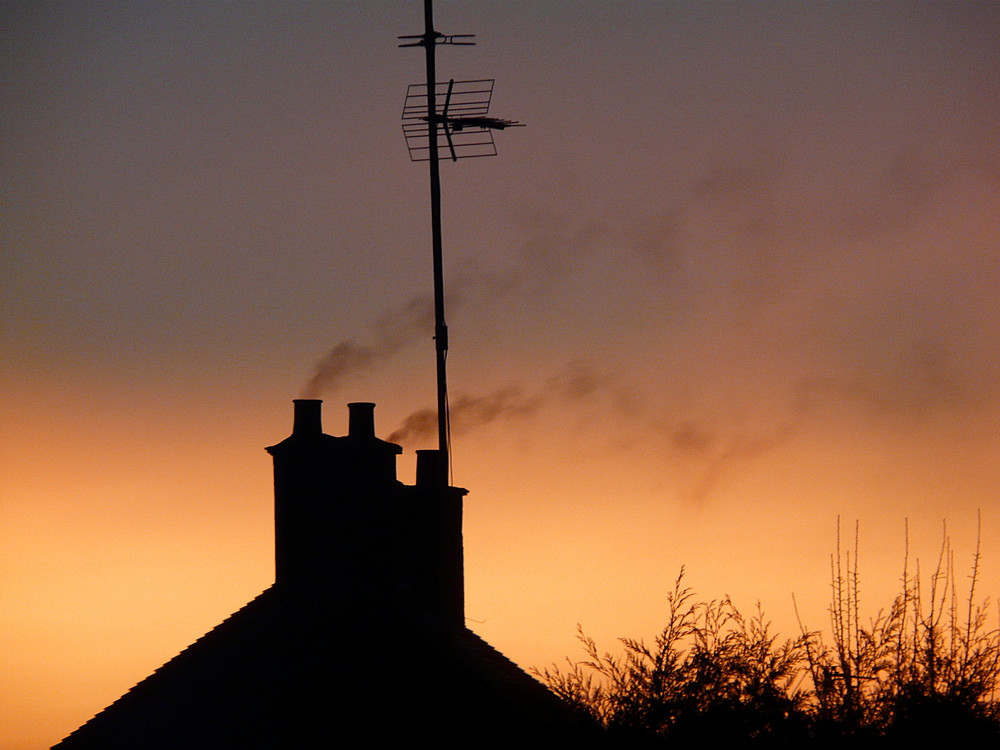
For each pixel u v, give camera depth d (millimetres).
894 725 44250
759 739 44719
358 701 49125
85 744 50062
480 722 47375
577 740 45156
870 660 46219
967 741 43594
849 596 48969
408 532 59312
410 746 47844
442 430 61875
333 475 53750
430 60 65000
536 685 52750
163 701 50688
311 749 48844
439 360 62594
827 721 44469
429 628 50625
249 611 52031
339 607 51125
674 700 45781
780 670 46188
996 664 45219
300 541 52938
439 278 63438
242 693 50344
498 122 64750
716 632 47438
